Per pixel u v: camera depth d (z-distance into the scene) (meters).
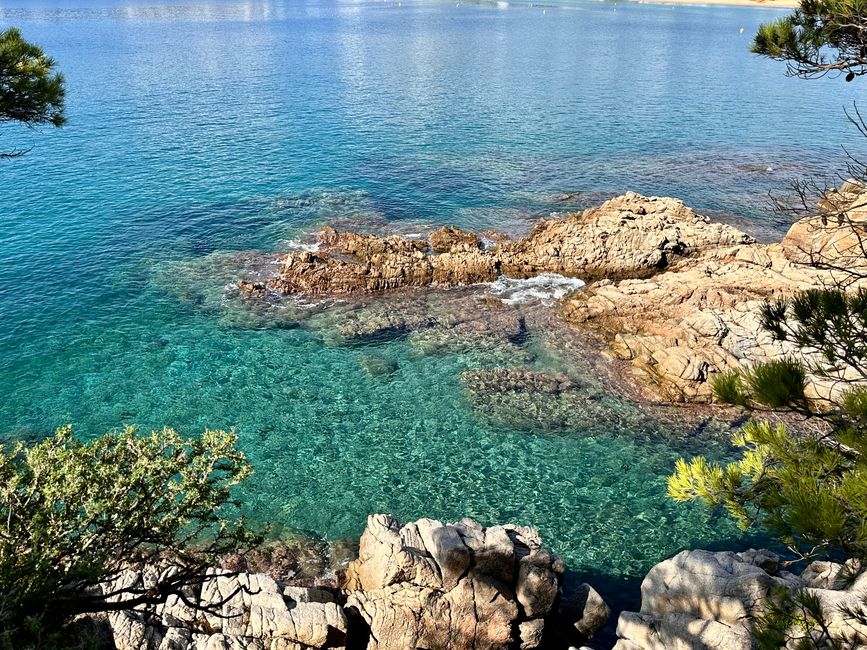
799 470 8.88
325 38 179.50
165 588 11.99
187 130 77.25
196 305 39.38
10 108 14.04
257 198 56.62
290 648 17.98
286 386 32.59
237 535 13.49
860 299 8.99
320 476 27.23
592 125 84.06
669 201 49.44
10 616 9.58
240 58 137.25
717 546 24.08
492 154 71.06
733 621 17.12
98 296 40.06
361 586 21.02
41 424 29.39
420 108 92.56
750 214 53.84
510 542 20.20
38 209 52.69
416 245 45.91
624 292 38.41
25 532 11.18
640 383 32.41
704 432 29.50
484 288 41.88
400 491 26.56
